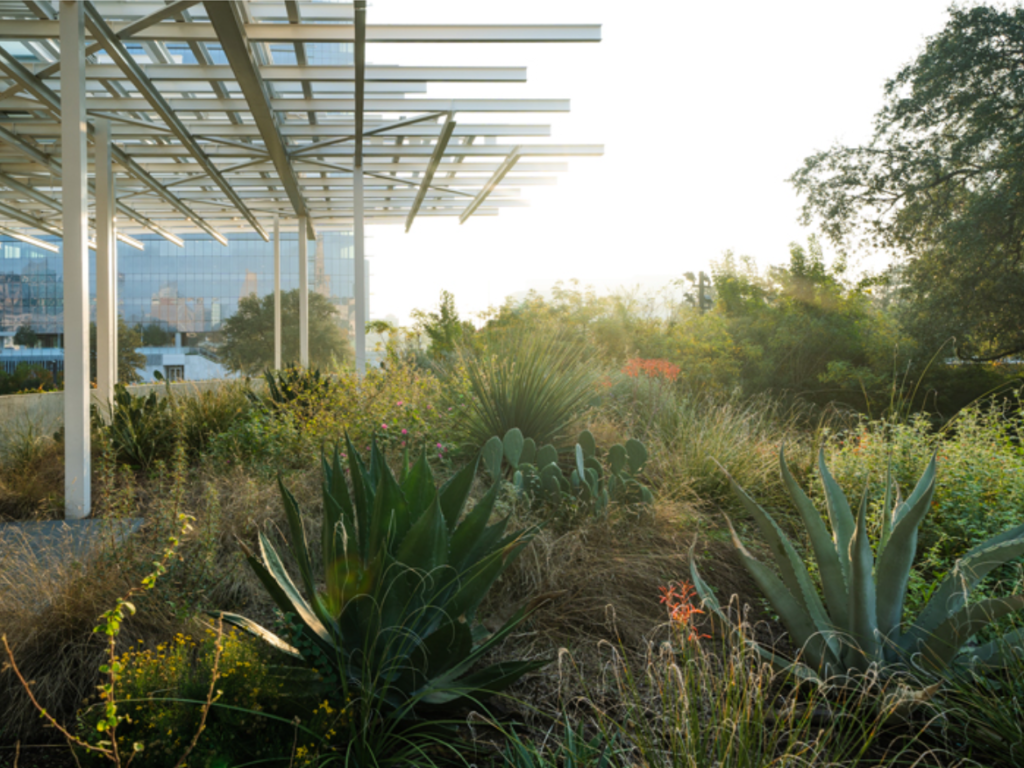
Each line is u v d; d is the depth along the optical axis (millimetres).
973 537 3383
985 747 1978
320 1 6535
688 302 15680
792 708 1850
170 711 1807
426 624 2260
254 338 45094
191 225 16641
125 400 7094
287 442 5305
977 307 11711
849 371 11438
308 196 13406
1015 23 12281
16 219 13703
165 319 66938
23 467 5926
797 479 4738
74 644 2455
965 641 2180
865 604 2344
